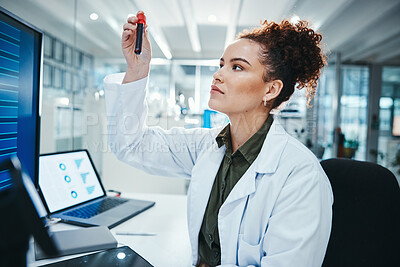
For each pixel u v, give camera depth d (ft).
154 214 3.50
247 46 2.28
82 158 3.89
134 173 5.83
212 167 2.63
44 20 7.23
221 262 2.30
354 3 8.09
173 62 7.08
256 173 2.29
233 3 7.17
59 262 2.15
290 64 2.35
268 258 1.93
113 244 2.48
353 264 2.49
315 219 1.89
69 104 7.51
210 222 2.50
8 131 2.11
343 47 11.98
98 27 8.16
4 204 1.09
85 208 3.42
